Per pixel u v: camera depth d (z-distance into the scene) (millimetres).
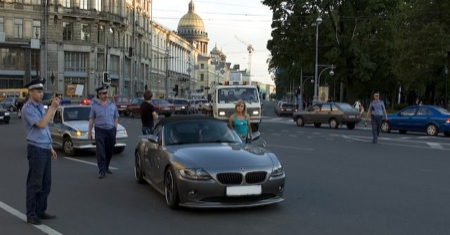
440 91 67438
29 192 6855
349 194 8961
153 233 6375
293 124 36312
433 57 40500
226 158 7434
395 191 9273
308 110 32812
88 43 74812
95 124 11055
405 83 55344
